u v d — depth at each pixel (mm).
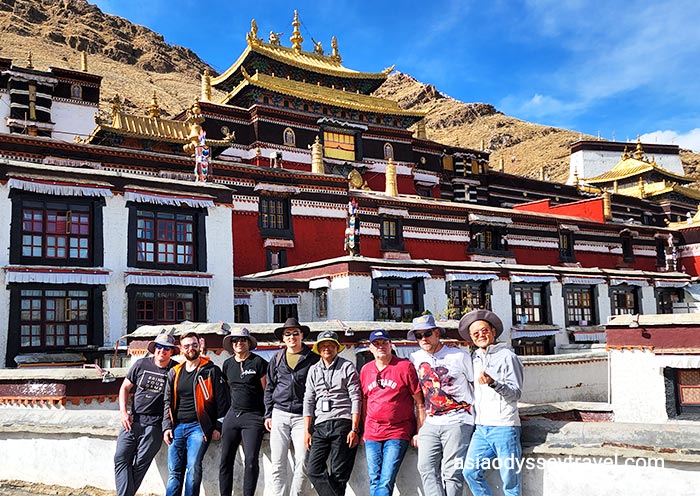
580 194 79875
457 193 67688
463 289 33219
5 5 164875
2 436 12016
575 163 118062
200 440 9914
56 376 16406
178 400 10094
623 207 79812
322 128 53438
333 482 8977
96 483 11070
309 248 39094
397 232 42719
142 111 124188
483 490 8141
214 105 48750
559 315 36719
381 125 56938
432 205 44312
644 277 42344
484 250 45719
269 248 37562
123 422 10258
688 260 58375
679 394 18703
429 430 8422
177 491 9938
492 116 196125
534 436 8562
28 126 49656
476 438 8258
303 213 39188
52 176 23422
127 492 10133
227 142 44000
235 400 9820
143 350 18359
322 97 53125
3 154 30391
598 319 38938
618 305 41062
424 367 8633
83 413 11539
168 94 146250
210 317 26438
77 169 24297
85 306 23719
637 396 19141
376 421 8711
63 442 11461
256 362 9938
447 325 22188
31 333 22453
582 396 28625
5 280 21891
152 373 10547
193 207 26453
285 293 31484
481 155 70562
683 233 58969
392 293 30875
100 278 23609
